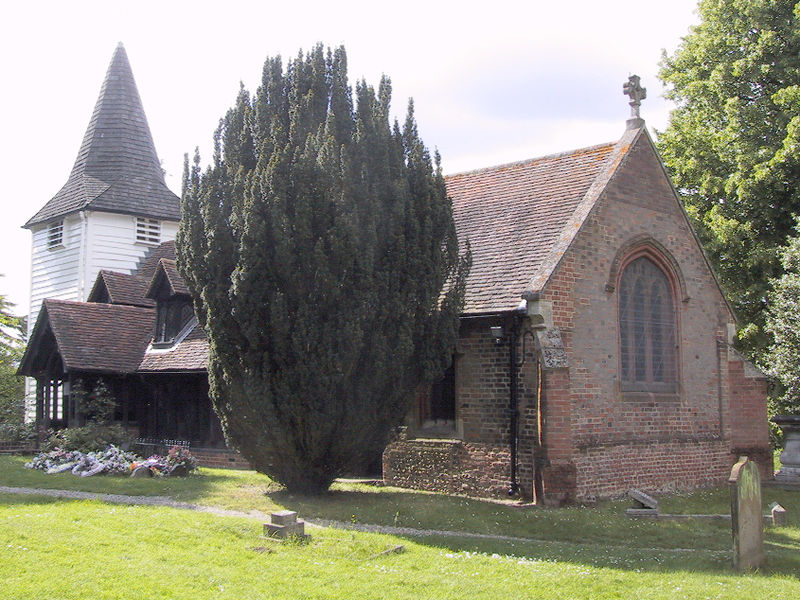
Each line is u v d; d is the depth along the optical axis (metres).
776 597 8.85
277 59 16.17
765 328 24.38
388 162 14.98
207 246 14.95
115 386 22.69
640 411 17.53
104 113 30.89
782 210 25.67
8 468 18.38
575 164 19.56
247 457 15.21
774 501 17.12
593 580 9.45
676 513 14.79
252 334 13.97
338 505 14.10
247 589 8.65
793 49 25.67
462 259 15.96
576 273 16.42
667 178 19.05
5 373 34.28
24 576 8.70
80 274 28.23
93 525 11.30
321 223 14.04
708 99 27.92
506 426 16.44
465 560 10.28
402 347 14.35
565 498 14.99
